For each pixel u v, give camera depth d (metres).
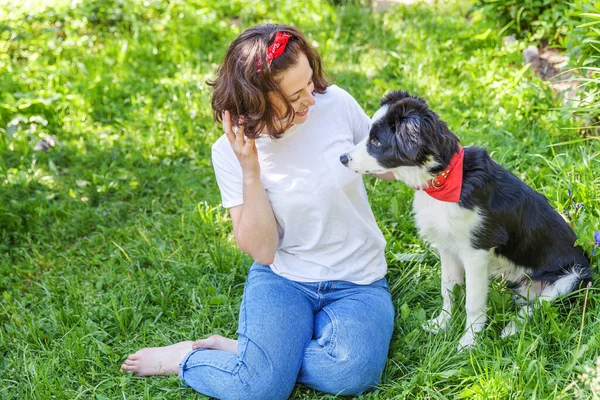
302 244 2.87
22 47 6.24
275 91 2.45
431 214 2.85
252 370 2.62
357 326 2.71
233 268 3.52
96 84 5.45
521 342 2.62
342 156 2.71
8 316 3.47
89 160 4.76
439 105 4.77
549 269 3.03
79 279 3.71
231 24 6.63
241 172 2.82
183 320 3.29
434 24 5.92
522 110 4.45
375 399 2.68
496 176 2.82
